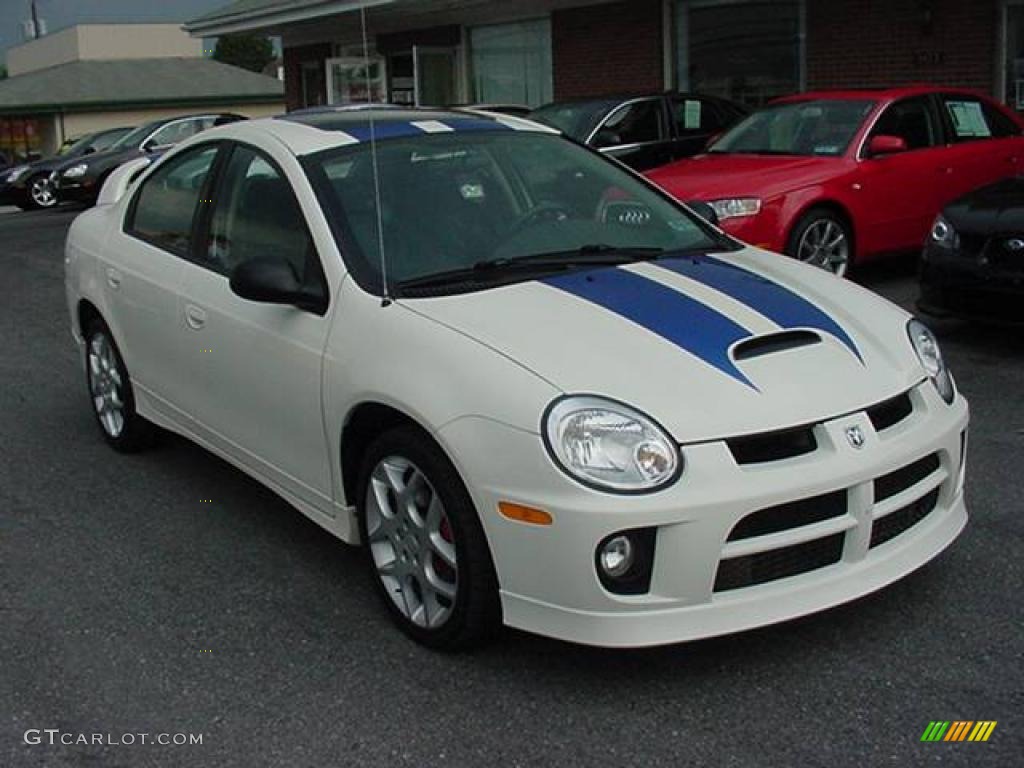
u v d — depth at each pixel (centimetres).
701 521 305
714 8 1412
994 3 1157
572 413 312
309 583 418
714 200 809
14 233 1764
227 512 493
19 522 490
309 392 390
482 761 304
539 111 1199
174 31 5081
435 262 395
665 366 329
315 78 2228
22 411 668
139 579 427
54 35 5172
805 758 298
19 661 368
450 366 337
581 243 421
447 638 351
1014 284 647
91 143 2388
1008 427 557
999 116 976
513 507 315
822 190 828
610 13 1534
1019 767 291
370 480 372
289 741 318
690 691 332
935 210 900
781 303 375
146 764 310
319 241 400
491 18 1728
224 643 375
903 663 342
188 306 463
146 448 575
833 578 327
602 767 299
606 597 309
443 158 440
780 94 1365
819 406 329
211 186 477
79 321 586
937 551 355
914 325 389
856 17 1274
